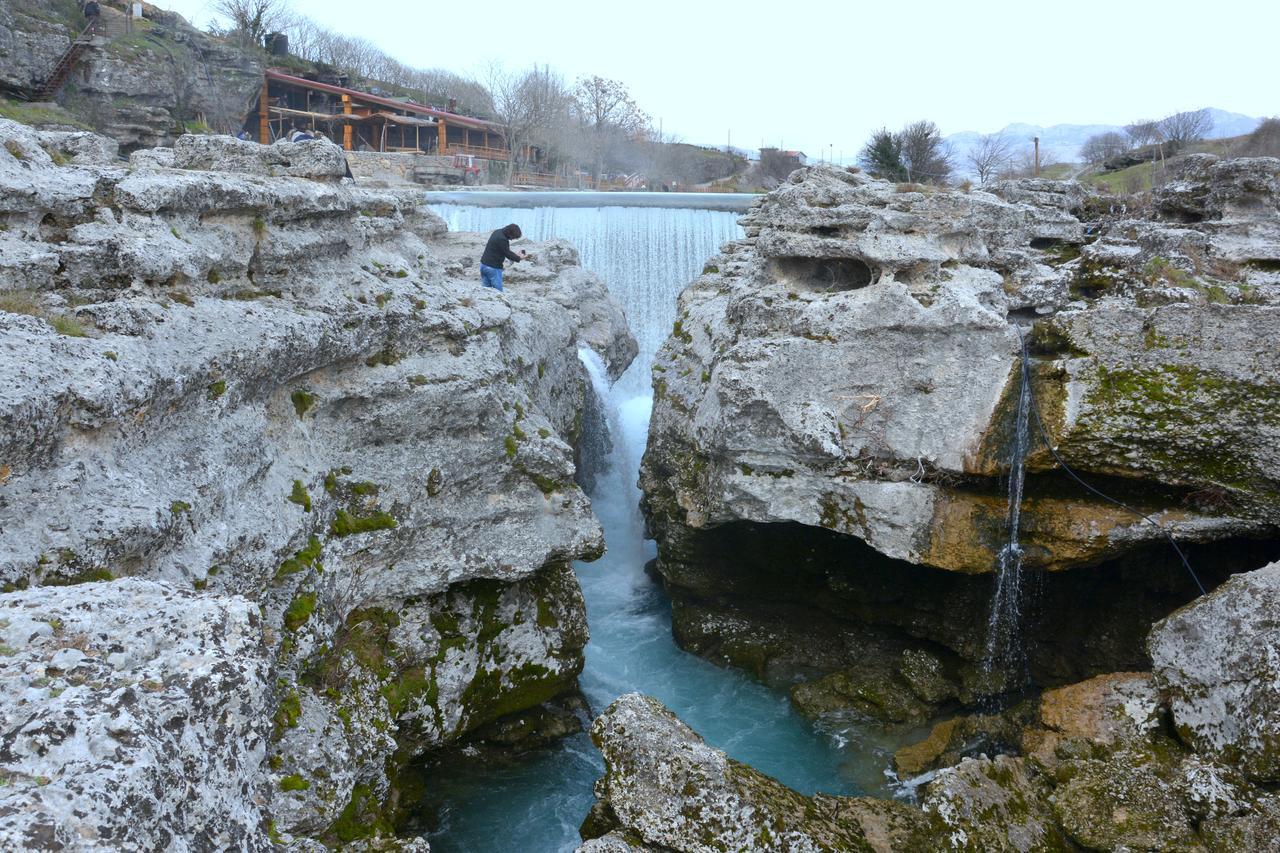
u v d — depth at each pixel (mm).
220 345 8039
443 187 34250
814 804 9531
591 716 13016
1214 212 14734
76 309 7211
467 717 11422
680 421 15148
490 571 11344
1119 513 11094
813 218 12852
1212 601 9633
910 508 11820
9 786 3203
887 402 11977
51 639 4008
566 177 49906
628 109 60938
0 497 5680
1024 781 9742
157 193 8328
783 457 12445
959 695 12969
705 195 32656
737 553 14703
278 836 7324
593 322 21906
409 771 11094
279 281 9977
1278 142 33250
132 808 3271
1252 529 10688
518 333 14680
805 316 12352
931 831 9250
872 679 13555
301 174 11922
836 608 14469
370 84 58125
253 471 8492
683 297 18484
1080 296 13383
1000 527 11523
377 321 10633
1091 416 10672
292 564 8883
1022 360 11250
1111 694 10430
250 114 41250
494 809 11289
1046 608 12797
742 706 13680
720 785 9195
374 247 12445
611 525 19312
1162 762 9461
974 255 12797
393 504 10484
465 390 11281
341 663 9906
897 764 12070
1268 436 10188
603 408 20766
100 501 6203
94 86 32562
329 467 10086
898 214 12430
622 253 28594
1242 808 8594
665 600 16953
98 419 6309
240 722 4059
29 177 7605
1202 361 10383
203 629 4266
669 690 14031
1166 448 10609
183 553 7078
